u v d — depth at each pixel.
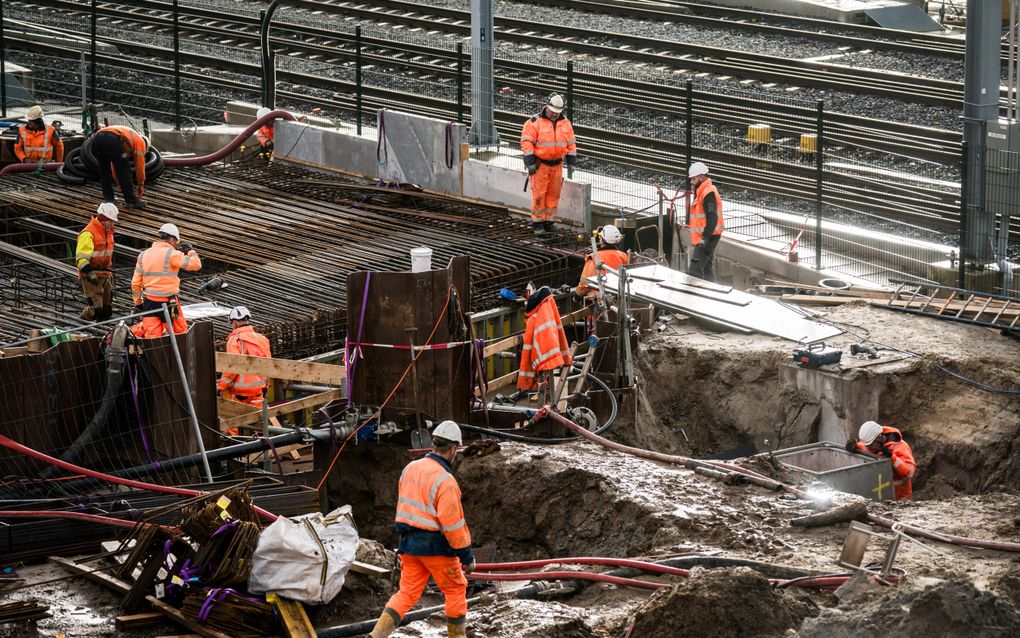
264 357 25.73
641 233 39.00
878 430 25.69
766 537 21.12
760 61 52.22
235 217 37.88
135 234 35.41
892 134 43.69
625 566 19.98
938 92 47.81
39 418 21.86
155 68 56.28
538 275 33.53
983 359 30.28
